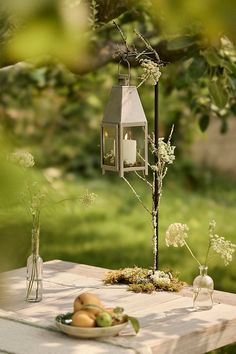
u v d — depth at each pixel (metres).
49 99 8.83
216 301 3.27
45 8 0.32
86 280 3.71
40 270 3.25
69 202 8.56
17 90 5.07
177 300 3.27
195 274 7.08
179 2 0.35
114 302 3.24
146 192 9.84
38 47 0.33
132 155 3.18
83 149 10.04
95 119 9.55
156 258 3.68
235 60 3.98
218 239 3.11
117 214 8.98
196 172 10.51
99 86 9.02
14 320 2.91
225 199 10.07
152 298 3.30
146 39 2.96
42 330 2.80
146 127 3.18
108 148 3.19
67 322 2.80
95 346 2.59
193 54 3.12
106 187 9.82
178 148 10.27
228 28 0.35
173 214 9.16
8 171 0.33
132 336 2.71
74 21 0.33
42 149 9.42
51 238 7.96
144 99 9.29
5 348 2.57
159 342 2.64
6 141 0.36
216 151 10.79
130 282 3.60
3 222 0.33
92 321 2.70
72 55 0.34
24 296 3.32
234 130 10.83
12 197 0.33
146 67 3.22
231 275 7.04
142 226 8.67
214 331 2.88
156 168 3.57
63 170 9.74
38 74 5.14
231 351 4.84
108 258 7.52
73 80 5.64
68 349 2.56
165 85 5.62
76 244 7.89
